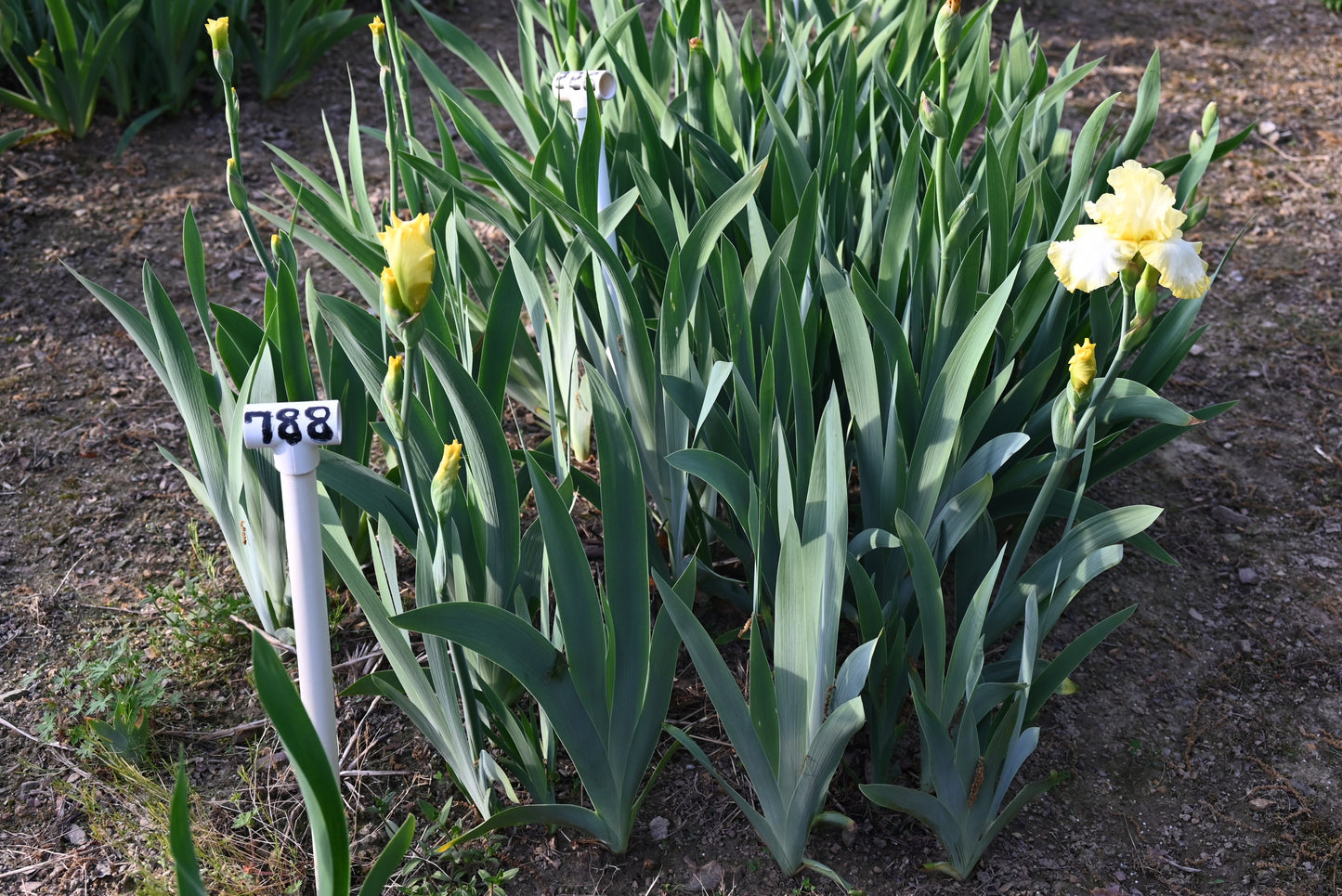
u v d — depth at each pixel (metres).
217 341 1.93
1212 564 2.37
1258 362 3.04
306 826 1.74
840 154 2.24
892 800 1.53
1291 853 1.75
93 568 2.25
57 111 3.78
